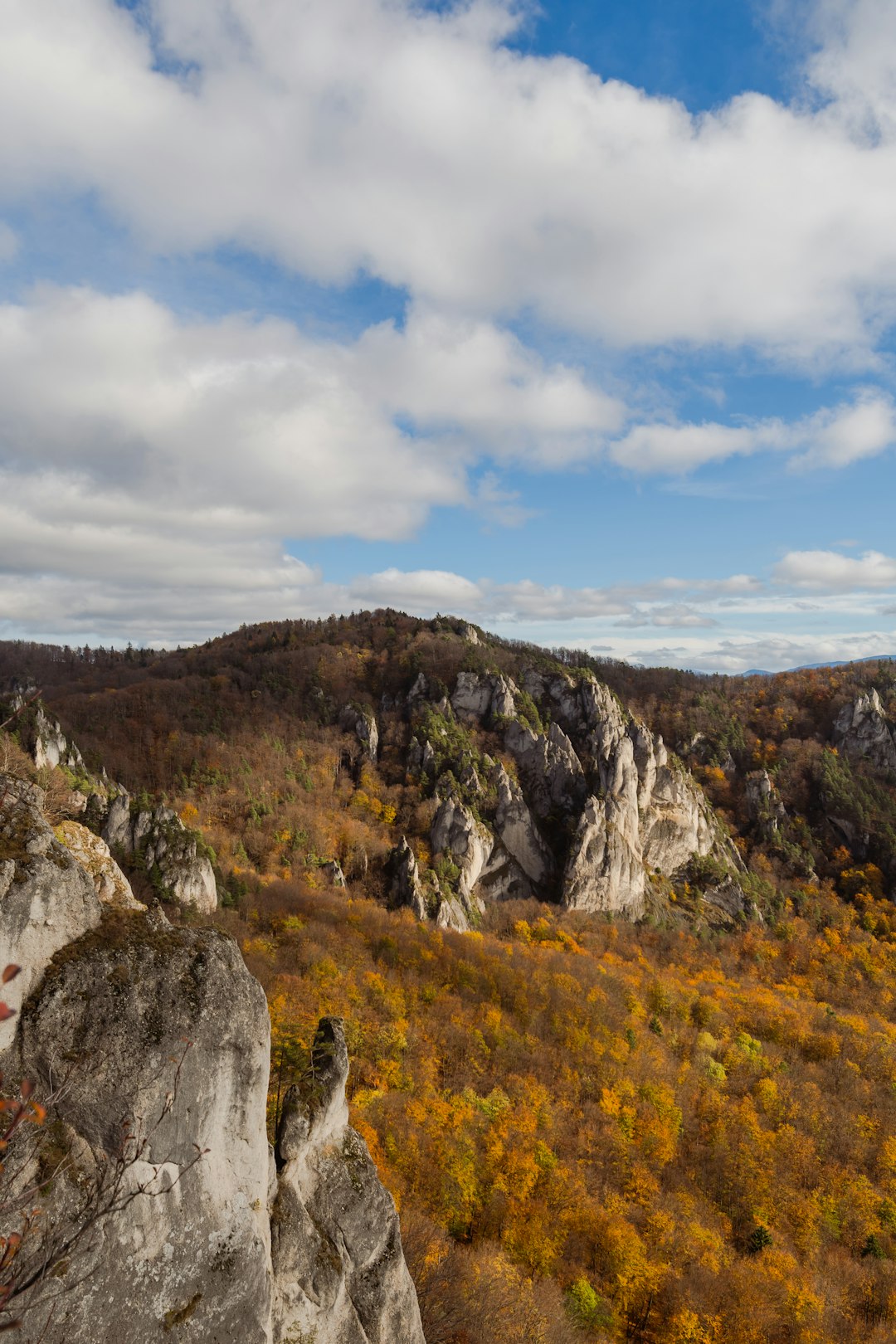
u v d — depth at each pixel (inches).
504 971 4485.7
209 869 4052.7
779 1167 3341.5
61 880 671.1
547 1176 2792.8
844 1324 2452.0
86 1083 620.7
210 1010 687.7
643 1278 2362.2
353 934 4394.7
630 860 7411.4
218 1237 671.8
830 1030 4857.3
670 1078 3922.2
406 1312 976.3
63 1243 560.4
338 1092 981.2
